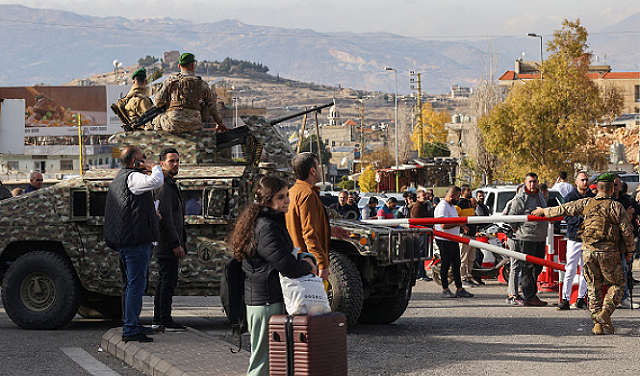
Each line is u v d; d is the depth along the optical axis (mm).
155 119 10758
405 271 10062
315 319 5645
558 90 45406
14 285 10031
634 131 70938
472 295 13938
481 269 15836
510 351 8625
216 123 11031
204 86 10734
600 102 45156
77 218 10070
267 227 5844
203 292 9945
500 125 46750
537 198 12539
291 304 5855
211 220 9797
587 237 9828
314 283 5934
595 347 8844
